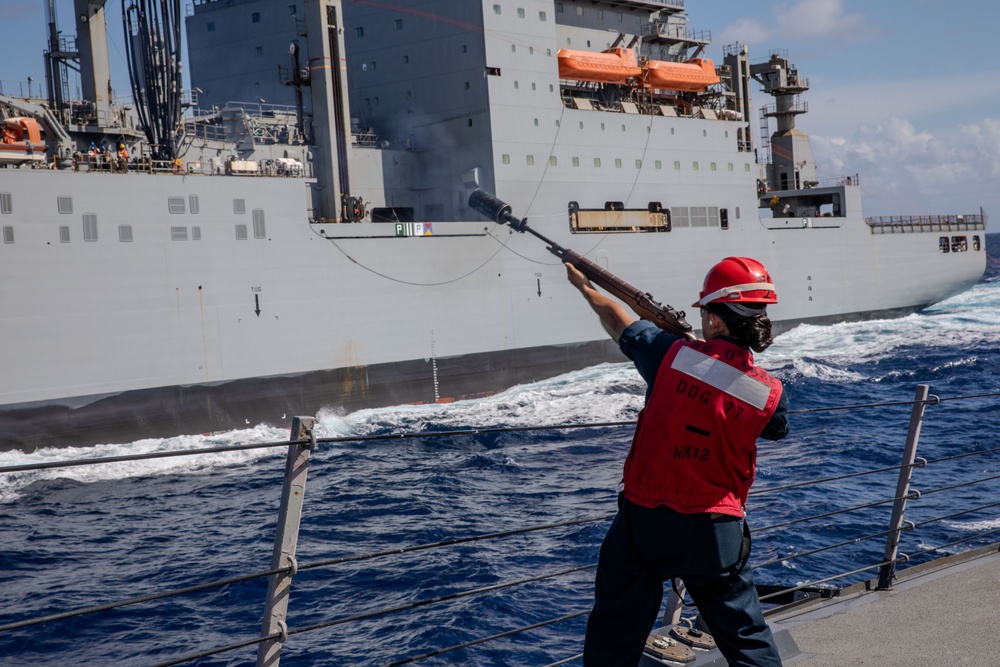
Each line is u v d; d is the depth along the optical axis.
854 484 19.25
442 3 34.75
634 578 3.33
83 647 12.49
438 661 11.40
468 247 32.59
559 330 35.25
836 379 34.38
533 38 34.94
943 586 5.65
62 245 24.33
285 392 28.47
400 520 18.59
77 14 28.03
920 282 50.12
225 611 13.70
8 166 24.55
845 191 46.44
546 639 12.06
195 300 26.62
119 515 20.27
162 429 26.19
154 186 25.84
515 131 34.34
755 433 3.15
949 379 33.44
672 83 39.34
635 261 37.44
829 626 5.02
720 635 3.38
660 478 3.20
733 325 3.23
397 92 36.38
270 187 27.95
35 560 16.89
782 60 50.28
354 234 29.81
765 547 15.12
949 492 17.98
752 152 42.44
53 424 24.36
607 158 36.91
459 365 32.50
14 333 23.70
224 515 20.00
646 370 3.32
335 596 14.07
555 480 22.03
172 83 28.73
